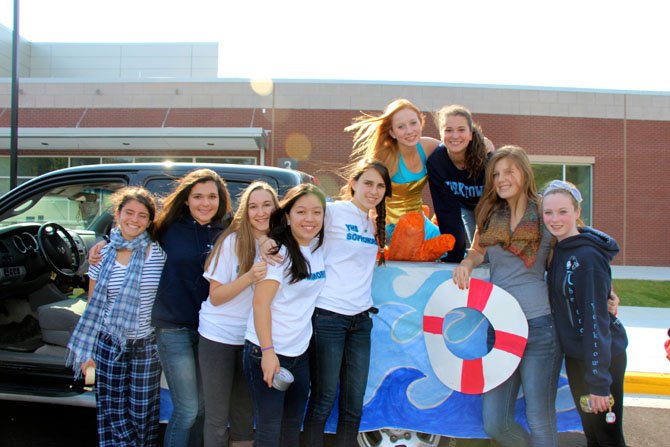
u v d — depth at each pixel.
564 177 17.11
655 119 17.05
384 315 2.84
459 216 3.48
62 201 4.30
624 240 16.98
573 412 2.85
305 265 2.46
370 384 2.83
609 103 16.95
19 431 3.70
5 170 16.86
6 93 17.12
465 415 2.83
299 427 2.58
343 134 16.36
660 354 5.88
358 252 2.63
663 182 17.03
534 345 2.65
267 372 2.38
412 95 16.41
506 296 2.68
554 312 2.65
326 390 2.60
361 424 2.85
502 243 2.70
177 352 2.69
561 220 2.51
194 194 2.72
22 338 3.89
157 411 2.89
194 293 2.72
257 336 2.44
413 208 3.77
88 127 16.53
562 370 2.84
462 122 3.17
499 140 16.69
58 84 16.77
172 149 16.52
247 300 2.64
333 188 16.31
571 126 16.89
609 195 17.00
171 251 2.72
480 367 2.69
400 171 3.58
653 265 16.94
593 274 2.44
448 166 3.38
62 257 4.29
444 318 2.84
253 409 2.67
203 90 16.50
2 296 4.06
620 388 2.61
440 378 2.75
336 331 2.58
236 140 15.45
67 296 4.49
